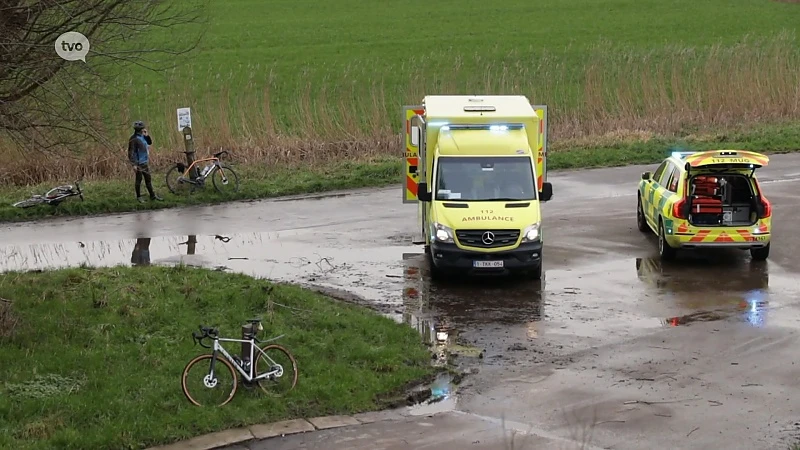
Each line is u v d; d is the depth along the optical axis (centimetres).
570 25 8125
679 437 1436
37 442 1391
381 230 2870
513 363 1789
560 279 2355
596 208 3133
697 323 2002
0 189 3338
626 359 1795
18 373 1622
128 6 1819
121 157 3491
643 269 2433
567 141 4109
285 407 1555
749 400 1580
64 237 2805
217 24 8462
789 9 8794
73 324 1853
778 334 1920
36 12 1675
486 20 8575
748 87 4566
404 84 5319
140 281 2178
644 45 6762
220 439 1453
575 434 1345
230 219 3033
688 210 2419
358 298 2203
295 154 3809
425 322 2036
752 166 2423
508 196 2394
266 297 2058
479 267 2295
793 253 2561
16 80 1727
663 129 4300
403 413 1570
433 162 2473
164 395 1562
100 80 1948
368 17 8912
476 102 2664
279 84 5556
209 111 3981
